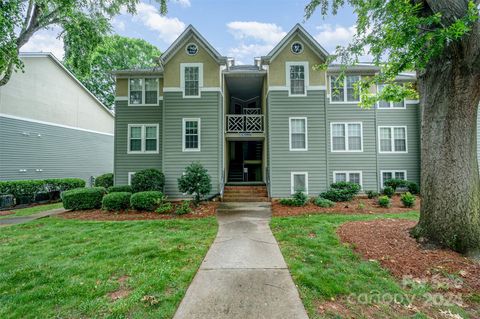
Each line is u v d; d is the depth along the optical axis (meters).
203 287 3.06
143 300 2.71
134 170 11.62
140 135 11.76
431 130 4.37
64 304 2.70
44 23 9.09
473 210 3.88
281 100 10.52
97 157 16.81
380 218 6.52
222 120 11.05
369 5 4.93
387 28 4.38
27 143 11.88
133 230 5.85
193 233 5.55
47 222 6.84
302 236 5.10
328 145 10.91
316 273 3.37
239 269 3.59
